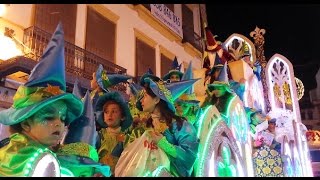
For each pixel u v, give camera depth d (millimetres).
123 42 17406
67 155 3004
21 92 2846
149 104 3977
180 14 22344
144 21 19188
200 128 3988
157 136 3723
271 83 7750
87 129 3301
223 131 4223
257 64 7301
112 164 3830
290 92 7887
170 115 3967
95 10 15922
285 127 7289
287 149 6922
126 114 4031
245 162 4762
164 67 20141
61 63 2982
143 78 4059
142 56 18594
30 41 11977
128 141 3867
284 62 8016
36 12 12773
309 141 11617
